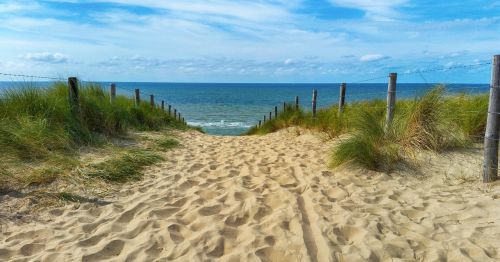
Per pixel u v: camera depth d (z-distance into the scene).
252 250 3.20
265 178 5.32
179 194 4.70
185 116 39.88
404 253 3.13
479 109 6.52
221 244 3.34
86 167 5.34
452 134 5.98
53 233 3.56
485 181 4.62
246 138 10.31
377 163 5.58
